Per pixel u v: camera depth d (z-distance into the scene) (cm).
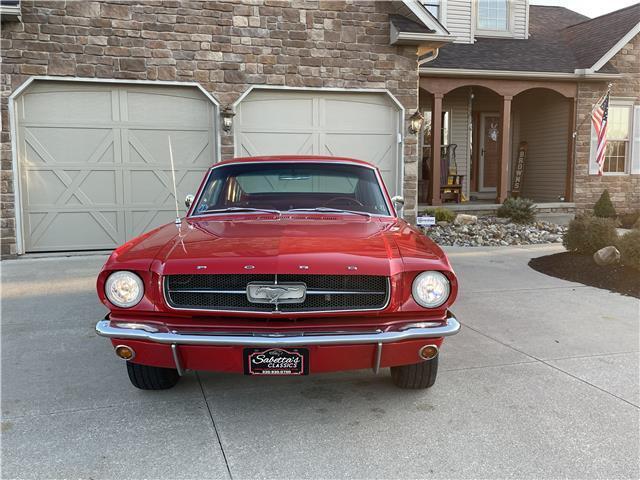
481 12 1448
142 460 254
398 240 317
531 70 1256
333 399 324
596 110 1273
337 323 277
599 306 541
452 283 283
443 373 365
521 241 990
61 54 811
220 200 411
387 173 978
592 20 1516
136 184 876
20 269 731
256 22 882
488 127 1590
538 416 299
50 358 395
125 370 372
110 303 279
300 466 249
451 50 1327
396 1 923
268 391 337
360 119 953
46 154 834
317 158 438
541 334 452
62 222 853
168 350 272
